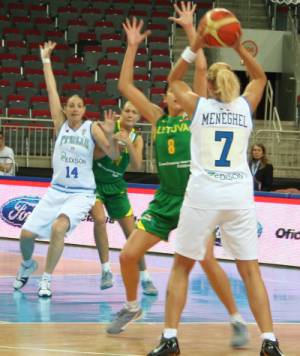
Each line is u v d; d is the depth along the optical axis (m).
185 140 7.34
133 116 10.15
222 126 6.55
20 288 10.37
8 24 27.59
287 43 27.41
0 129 20.95
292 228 13.68
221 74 6.59
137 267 7.50
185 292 6.73
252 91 6.82
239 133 6.61
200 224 6.57
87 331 7.83
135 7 29.38
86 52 26.55
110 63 26.08
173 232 14.38
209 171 6.55
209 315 8.95
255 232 6.71
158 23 28.75
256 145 15.73
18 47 26.19
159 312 9.06
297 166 21.72
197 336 7.75
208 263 7.35
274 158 21.44
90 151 9.89
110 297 9.95
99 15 28.59
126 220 10.65
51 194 10.00
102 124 9.85
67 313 8.80
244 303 9.91
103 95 24.55
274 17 28.42
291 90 26.72
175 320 6.68
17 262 12.74
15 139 20.95
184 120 7.39
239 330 7.33
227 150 6.56
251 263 6.71
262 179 15.59
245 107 6.69
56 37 27.31
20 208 15.82
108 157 10.27
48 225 10.02
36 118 22.41
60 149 9.92
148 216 7.42
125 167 10.43
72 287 10.64
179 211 7.39
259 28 28.58
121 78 7.46
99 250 10.36
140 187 14.81
